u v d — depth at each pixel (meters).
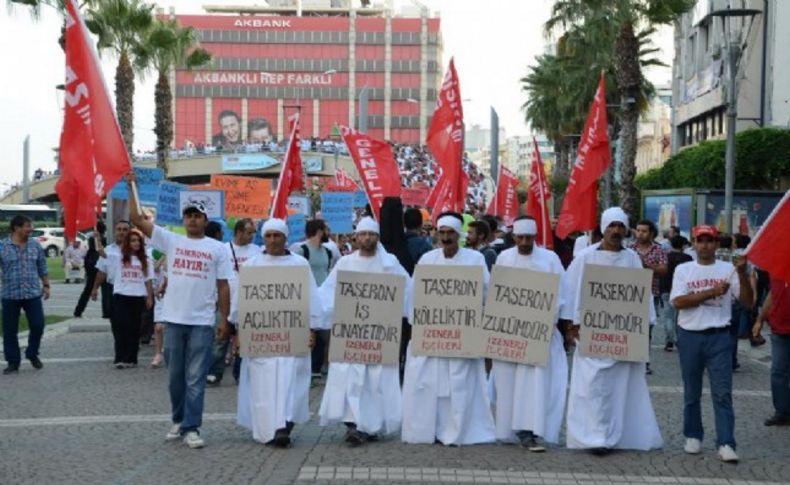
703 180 34.19
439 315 9.55
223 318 9.57
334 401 9.45
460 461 8.80
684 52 50.06
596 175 12.47
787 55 35.59
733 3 38.19
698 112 46.03
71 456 8.88
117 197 19.12
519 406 9.39
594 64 41.84
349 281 9.62
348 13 154.00
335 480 8.02
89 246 20.36
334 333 9.58
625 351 9.21
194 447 9.20
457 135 12.90
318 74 141.25
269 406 9.35
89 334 19.78
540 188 13.60
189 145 91.50
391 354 9.61
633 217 32.06
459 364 9.52
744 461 9.00
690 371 9.20
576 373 9.28
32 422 10.48
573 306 9.48
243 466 8.49
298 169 13.73
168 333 9.38
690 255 16.88
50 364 15.20
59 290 35.31
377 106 140.62
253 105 142.12
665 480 8.24
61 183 10.24
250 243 13.51
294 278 9.53
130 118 33.56
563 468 8.61
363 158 14.93
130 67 33.50
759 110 37.19
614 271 9.27
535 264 9.57
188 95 142.00
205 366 9.39
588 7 33.59
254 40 141.62
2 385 13.07
